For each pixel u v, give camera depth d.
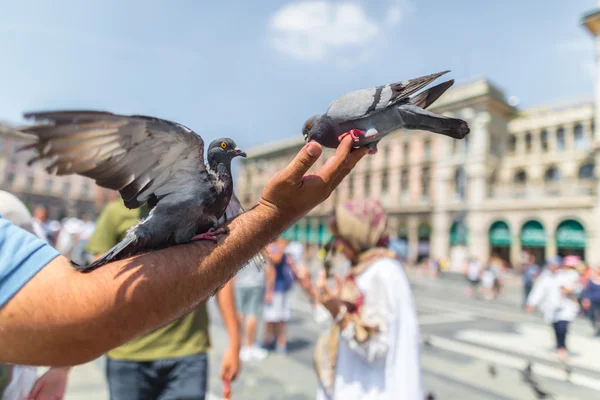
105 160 0.95
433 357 6.64
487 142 31.97
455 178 33.69
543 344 7.92
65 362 0.98
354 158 1.32
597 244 25.06
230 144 1.21
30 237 1.08
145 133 0.95
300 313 10.23
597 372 6.09
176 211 1.07
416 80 1.29
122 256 1.10
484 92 31.48
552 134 31.59
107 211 2.74
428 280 23.30
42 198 48.84
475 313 11.83
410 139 37.25
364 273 2.62
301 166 1.14
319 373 2.78
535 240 28.53
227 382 2.83
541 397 4.77
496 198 31.08
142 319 1.01
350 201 2.85
